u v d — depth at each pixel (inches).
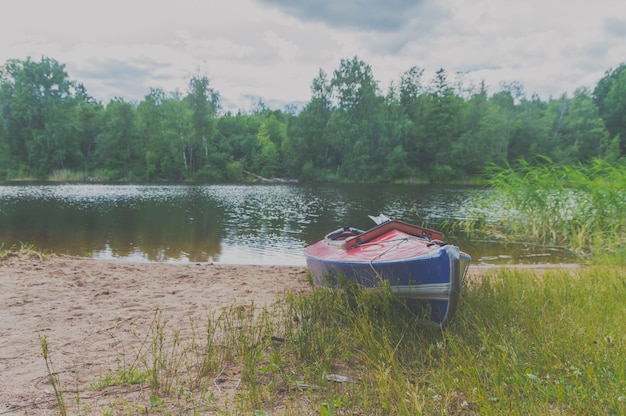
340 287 244.5
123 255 478.6
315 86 3132.4
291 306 227.5
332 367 170.4
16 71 2861.7
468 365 158.1
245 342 179.2
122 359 177.2
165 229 669.3
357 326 202.7
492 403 132.2
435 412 132.6
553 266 424.5
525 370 152.2
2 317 229.3
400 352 179.8
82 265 378.0
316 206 1080.2
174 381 157.2
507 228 678.5
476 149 2827.3
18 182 2244.1
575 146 3006.9
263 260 464.8
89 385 152.3
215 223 744.3
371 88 3117.6
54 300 265.9
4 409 134.9
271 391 147.7
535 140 3078.2
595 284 280.8
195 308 258.1
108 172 2719.0
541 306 229.3
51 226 680.4
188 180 2655.0
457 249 197.5
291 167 2859.3
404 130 2950.3
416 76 3489.2
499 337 182.7
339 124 2947.8
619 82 3494.1
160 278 341.4
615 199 558.6
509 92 4163.4
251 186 2060.8
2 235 587.8
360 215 892.0
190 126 2773.1
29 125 2778.1
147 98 2952.8
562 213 627.8
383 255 230.5
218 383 156.3
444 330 199.5
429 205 1130.0
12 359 175.0
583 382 142.5
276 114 4404.5
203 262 444.1
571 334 181.5
